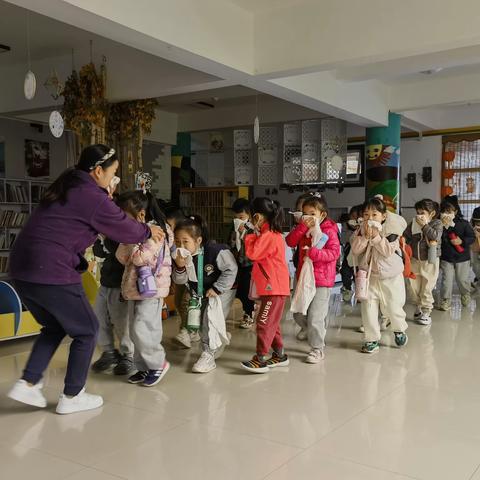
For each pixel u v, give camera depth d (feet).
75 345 10.29
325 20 17.20
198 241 12.98
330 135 29.55
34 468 8.22
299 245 14.19
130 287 11.55
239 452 8.79
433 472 8.14
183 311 15.37
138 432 9.56
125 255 11.63
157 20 14.70
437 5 15.52
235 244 18.06
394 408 10.78
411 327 18.31
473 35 15.06
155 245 11.48
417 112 32.42
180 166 37.88
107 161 10.24
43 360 10.37
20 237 9.86
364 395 11.53
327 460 8.51
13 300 15.38
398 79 27.66
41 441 9.16
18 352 14.98
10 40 20.97
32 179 29.71
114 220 9.91
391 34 16.20
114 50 21.83
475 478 7.97
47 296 9.75
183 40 15.57
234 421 10.07
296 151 31.37
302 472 8.13
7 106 24.99
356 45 16.72
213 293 12.89
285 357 13.75
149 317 11.73
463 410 10.69
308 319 14.07
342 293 23.79
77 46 21.89
